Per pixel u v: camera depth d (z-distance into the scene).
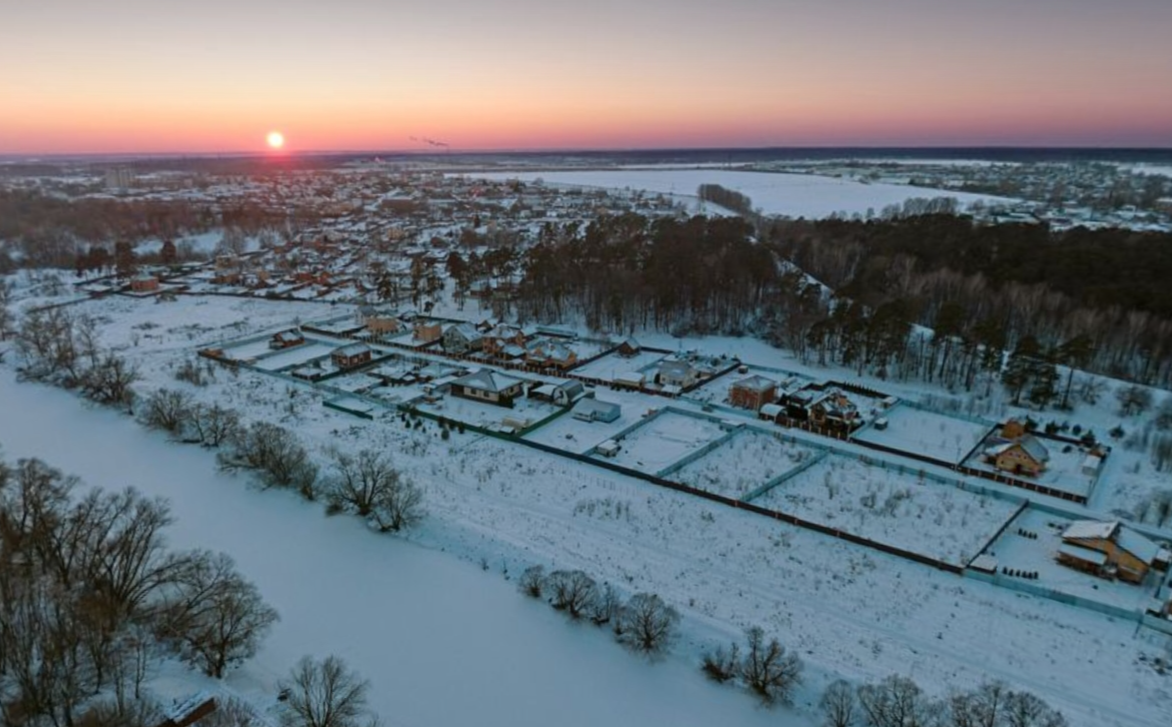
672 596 47.69
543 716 38.06
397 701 38.62
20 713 33.22
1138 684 40.47
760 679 39.12
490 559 51.94
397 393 85.19
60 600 39.84
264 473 63.09
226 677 39.06
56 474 54.22
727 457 69.19
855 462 69.00
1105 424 77.38
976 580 50.12
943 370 90.06
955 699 35.50
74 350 95.25
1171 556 51.06
